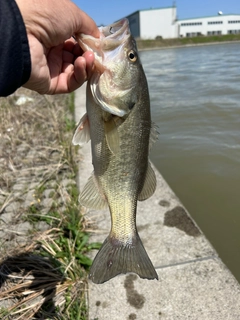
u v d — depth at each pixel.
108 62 0.29
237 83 1.79
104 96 0.29
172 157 0.89
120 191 0.32
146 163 0.33
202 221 0.62
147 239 0.49
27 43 0.26
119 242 0.32
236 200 0.68
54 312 0.37
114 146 0.30
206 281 0.41
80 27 0.30
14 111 1.09
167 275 0.42
